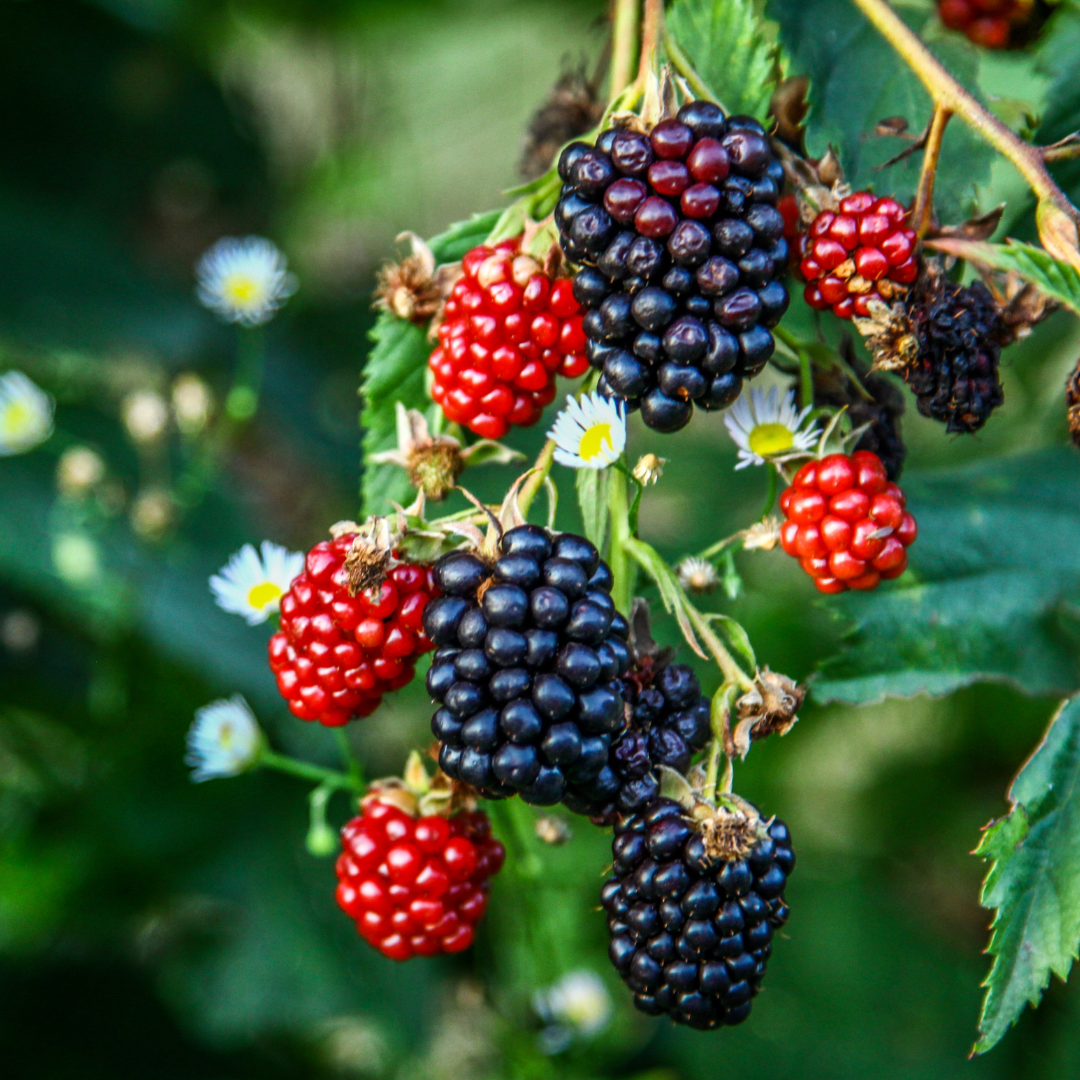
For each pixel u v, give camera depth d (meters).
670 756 0.35
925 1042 0.50
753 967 0.35
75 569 0.47
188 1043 0.52
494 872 0.38
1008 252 0.35
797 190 0.36
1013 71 0.43
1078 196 0.38
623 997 0.47
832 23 0.38
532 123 0.40
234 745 0.41
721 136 0.35
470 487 0.43
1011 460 0.41
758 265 0.35
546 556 0.35
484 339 0.36
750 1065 0.50
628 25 0.37
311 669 0.36
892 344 0.36
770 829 0.36
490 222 0.38
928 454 0.51
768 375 0.38
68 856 0.49
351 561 0.35
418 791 0.37
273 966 0.47
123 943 0.52
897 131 0.38
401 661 0.36
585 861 0.44
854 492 0.36
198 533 0.49
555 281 0.36
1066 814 0.37
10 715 0.52
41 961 0.52
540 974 0.44
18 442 0.48
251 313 0.45
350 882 0.37
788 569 0.52
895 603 0.39
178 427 0.52
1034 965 0.36
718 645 0.36
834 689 0.39
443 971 0.48
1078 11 0.39
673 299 0.35
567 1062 0.45
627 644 0.35
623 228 0.35
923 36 0.39
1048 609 0.40
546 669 0.35
